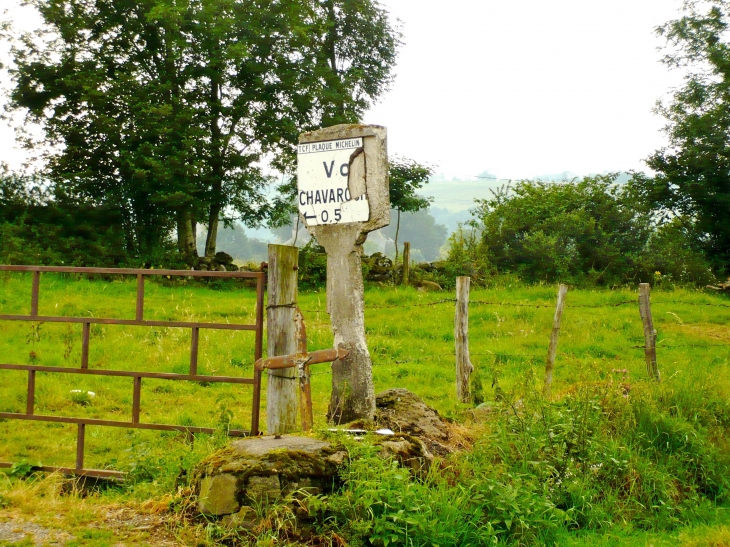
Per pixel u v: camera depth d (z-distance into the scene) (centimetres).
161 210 2798
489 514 575
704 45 3103
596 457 727
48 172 2870
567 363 1337
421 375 1241
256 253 9244
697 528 643
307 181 725
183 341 1379
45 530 530
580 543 587
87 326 699
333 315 716
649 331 1082
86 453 780
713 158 2923
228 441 634
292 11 2983
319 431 604
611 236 2627
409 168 3344
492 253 2672
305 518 525
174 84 2878
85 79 2684
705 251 2956
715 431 863
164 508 567
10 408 947
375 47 3484
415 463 615
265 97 2989
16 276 2056
